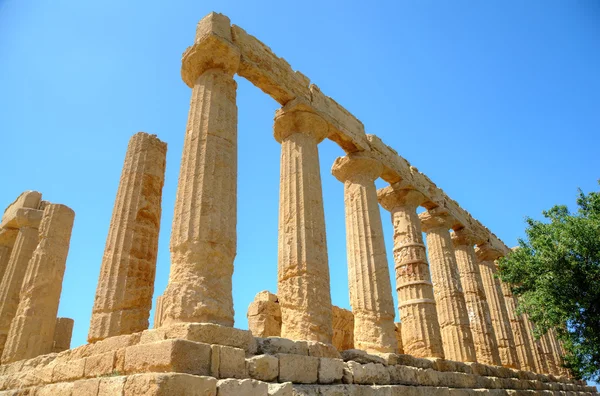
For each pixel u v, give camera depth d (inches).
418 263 611.5
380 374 413.4
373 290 504.7
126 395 252.8
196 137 392.2
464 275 761.0
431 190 730.8
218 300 330.0
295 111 510.3
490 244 871.1
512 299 898.7
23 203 730.8
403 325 586.2
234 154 402.9
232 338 305.4
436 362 521.3
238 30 474.3
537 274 714.8
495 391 580.7
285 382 301.0
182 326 287.7
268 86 498.9
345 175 597.6
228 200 374.0
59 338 684.1
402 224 646.5
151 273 439.5
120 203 452.8
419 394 438.3
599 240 663.1
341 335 684.1
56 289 597.3
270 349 331.6
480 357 687.7
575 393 869.8
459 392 505.0
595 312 680.4
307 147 500.1
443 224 724.0
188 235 344.8
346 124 583.8
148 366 266.1
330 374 353.7
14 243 756.0
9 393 380.5
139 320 406.0
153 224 461.4
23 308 562.6
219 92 420.5
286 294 420.8
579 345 729.6
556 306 681.0
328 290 433.1
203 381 253.8
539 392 705.0
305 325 400.2
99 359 313.1
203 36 434.9
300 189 467.8
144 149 486.3
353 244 543.5
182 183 375.2
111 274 411.5
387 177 660.7
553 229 713.6
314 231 449.1
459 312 652.7
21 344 536.7
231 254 357.4
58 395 319.9
